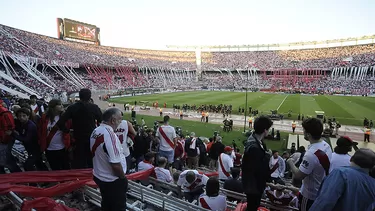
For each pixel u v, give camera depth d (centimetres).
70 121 619
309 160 409
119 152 400
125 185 417
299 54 11025
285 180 998
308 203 423
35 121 756
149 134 1240
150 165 757
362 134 2845
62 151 627
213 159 1256
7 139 586
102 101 5753
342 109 4431
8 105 1803
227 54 12775
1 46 6250
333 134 2747
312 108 4594
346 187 293
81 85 7544
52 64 6994
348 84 8238
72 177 523
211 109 4384
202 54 13212
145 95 7238
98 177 402
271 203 550
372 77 8194
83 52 9338
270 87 9306
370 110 4300
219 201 509
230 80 10781
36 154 638
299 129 3130
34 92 5262
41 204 392
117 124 412
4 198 453
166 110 4622
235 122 3559
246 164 414
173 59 12644
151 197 559
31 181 484
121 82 9150
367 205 294
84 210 488
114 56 10475
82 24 10038
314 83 8962
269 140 2592
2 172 612
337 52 10131
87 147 586
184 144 1339
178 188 657
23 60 6197
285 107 4750
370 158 301
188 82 11062
